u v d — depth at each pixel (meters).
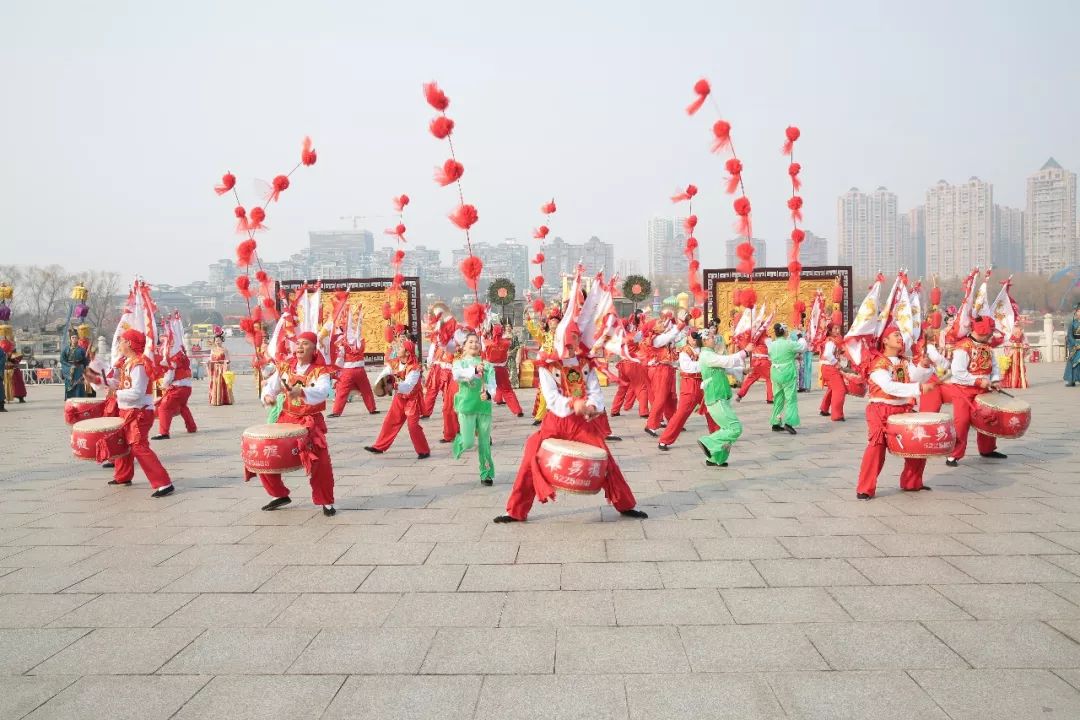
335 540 5.66
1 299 18.78
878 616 3.97
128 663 3.61
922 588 4.37
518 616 4.08
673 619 3.99
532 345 20.03
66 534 5.98
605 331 6.17
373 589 4.55
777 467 8.30
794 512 6.23
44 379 28.83
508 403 13.11
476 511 6.51
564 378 5.88
